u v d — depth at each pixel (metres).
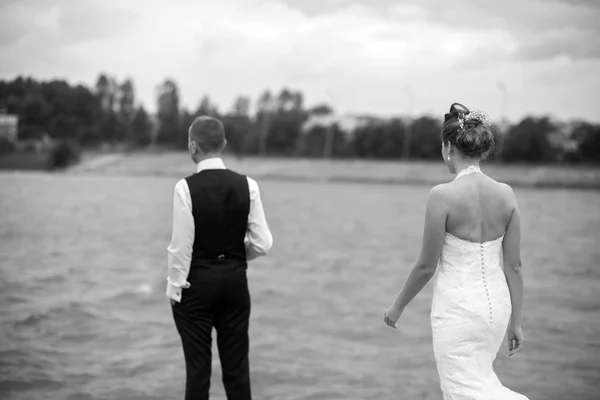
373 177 109.88
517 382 7.71
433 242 4.18
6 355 8.34
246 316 4.73
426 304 12.47
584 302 13.14
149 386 7.32
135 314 11.06
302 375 7.94
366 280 16.22
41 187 71.62
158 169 117.50
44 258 18.78
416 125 125.88
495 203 4.20
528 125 112.75
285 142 134.25
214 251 4.60
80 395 7.00
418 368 8.32
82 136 132.12
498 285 4.18
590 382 7.71
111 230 28.78
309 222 37.78
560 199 71.00
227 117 139.88
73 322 10.28
